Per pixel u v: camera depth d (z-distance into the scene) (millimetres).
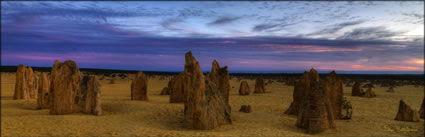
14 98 21719
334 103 15320
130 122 13992
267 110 19484
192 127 12773
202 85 12898
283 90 38312
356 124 14109
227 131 12039
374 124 14148
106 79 61312
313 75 16219
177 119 15102
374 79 83750
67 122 13203
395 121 15039
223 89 17000
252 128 12695
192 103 12883
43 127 12180
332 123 12984
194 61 14984
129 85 45812
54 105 15320
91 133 11383
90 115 15359
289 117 16031
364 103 24188
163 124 13852
